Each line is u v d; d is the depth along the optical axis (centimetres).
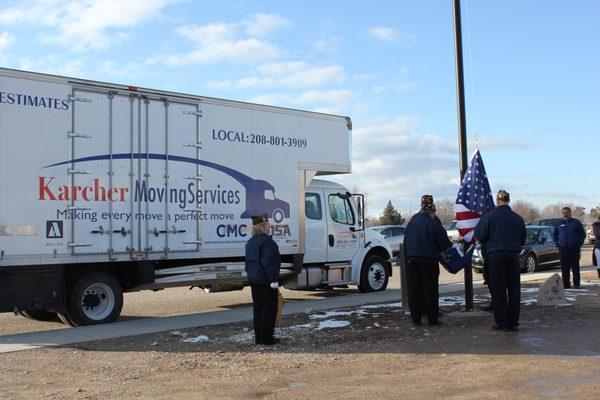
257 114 1250
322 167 1367
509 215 900
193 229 1140
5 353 802
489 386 609
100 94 1034
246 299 1474
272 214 1270
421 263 952
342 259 1462
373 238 1536
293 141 1314
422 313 988
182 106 1134
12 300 949
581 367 677
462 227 1082
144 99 1084
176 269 1150
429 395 584
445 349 787
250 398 588
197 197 1148
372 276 1512
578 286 1448
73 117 1004
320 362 733
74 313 1012
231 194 1199
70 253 992
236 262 1234
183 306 1351
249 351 801
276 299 845
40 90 972
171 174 1114
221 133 1189
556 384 611
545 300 1161
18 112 950
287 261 1355
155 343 858
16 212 944
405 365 709
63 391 622
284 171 1295
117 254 1042
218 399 585
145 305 1372
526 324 955
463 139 1100
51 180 977
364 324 989
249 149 1233
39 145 967
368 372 680
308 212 1412
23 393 616
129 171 1062
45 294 980
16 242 942
